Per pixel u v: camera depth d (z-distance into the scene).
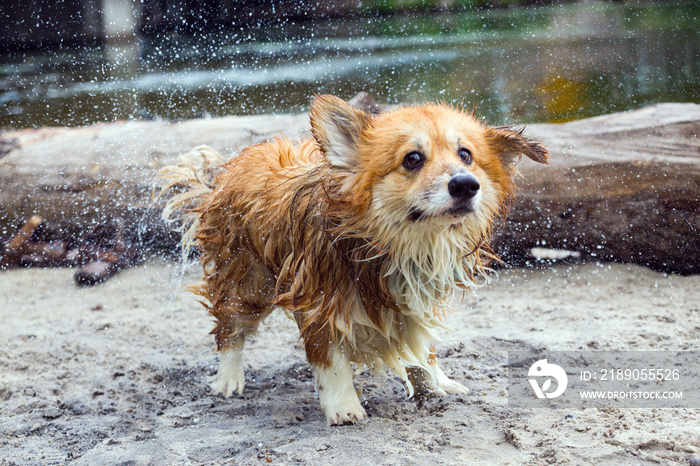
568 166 1.77
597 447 1.11
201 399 1.36
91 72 4.69
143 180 1.98
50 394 1.40
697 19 5.31
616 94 2.98
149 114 2.98
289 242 1.24
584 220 1.78
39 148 2.06
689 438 1.11
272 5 7.00
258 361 1.49
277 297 1.25
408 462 1.11
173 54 5.38
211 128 2.04
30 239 2.03
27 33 6.38
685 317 1.53
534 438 1.14
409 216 1.14
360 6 7.36
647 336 1.45
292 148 1.33
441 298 1.22
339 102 1.16
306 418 1.26
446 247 1.18
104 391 1.40
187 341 1.58
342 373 1.23
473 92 3.21
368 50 5.02
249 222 1.30
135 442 1.22
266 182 1.28
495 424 1.19
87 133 2.10
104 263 1.93
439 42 5.19
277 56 4.93
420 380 1.29
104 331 1.63
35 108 3.41
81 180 2.00
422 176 1.13
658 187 1.75
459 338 1.49
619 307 1.60
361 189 1.15
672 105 1.85
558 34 5.18
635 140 1.78
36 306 1.76
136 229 2.01
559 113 2.70
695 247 1.74
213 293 1.38
